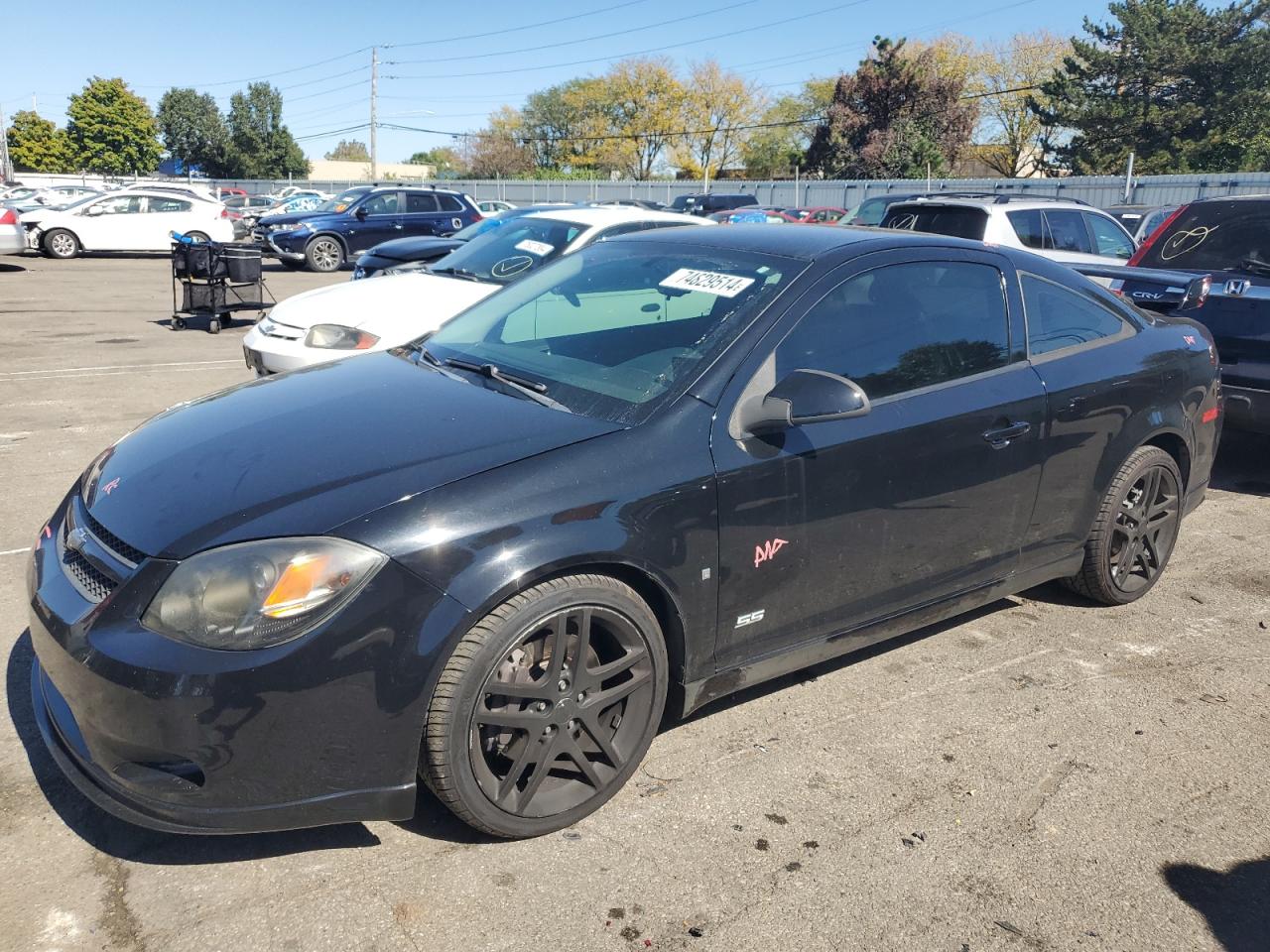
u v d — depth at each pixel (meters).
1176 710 3.46
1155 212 14.07
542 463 2.60
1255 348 5.62
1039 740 3.25
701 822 2.76
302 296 6.89
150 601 2.32
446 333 3.84
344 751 2.35
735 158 75.38
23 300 13.93
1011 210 9.20
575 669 2.62
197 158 80.56
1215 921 2.46
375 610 2.32
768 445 2.91
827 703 3.45
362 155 124.56
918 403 3.27
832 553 3.11
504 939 2.31
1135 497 4.16
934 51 55.81
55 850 2.57
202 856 2.56
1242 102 41.56
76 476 5.66
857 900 2.48
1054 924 2.43
